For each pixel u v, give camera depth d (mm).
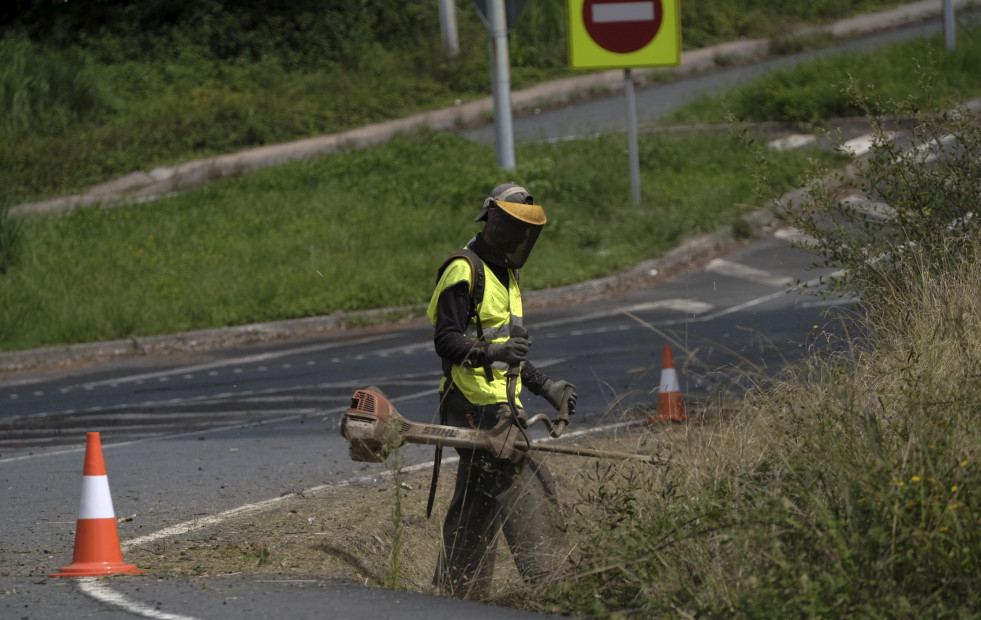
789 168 74625
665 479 19594
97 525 21094
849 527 15742
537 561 18547
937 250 26531
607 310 57594
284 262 67625
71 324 58219
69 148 91750
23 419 41969
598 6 73188
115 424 39906
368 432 18281
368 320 59938
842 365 23344
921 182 27938
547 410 36156
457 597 19109
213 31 120938
